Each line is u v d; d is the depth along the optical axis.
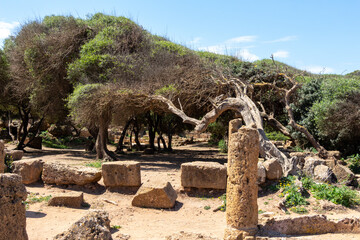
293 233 7.19
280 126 20.70
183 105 19.61
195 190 11.05
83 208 9.76
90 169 11.66
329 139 19.27
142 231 7.98
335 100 18.14
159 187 9.97
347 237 7.03
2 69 23.69
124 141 39.09
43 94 21.56
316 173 11.90
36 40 21.00
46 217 8.62
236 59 24.22
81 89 17.44
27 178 11.79
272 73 20.80
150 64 20.06
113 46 19.77
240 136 6.88
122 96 17.16
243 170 6.85
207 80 19.03
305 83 21.16
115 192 11.16
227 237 6.84
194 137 46.44
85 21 23.09
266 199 10.01
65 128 37.28
